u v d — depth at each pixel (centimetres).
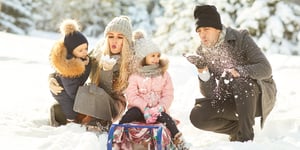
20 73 877
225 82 467
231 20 1623
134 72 447
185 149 409
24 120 536
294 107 634
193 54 465
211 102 477
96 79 487
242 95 451
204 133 527
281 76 888
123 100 496
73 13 2866
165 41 1738
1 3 2272
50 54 489
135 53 453
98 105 476
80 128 479
